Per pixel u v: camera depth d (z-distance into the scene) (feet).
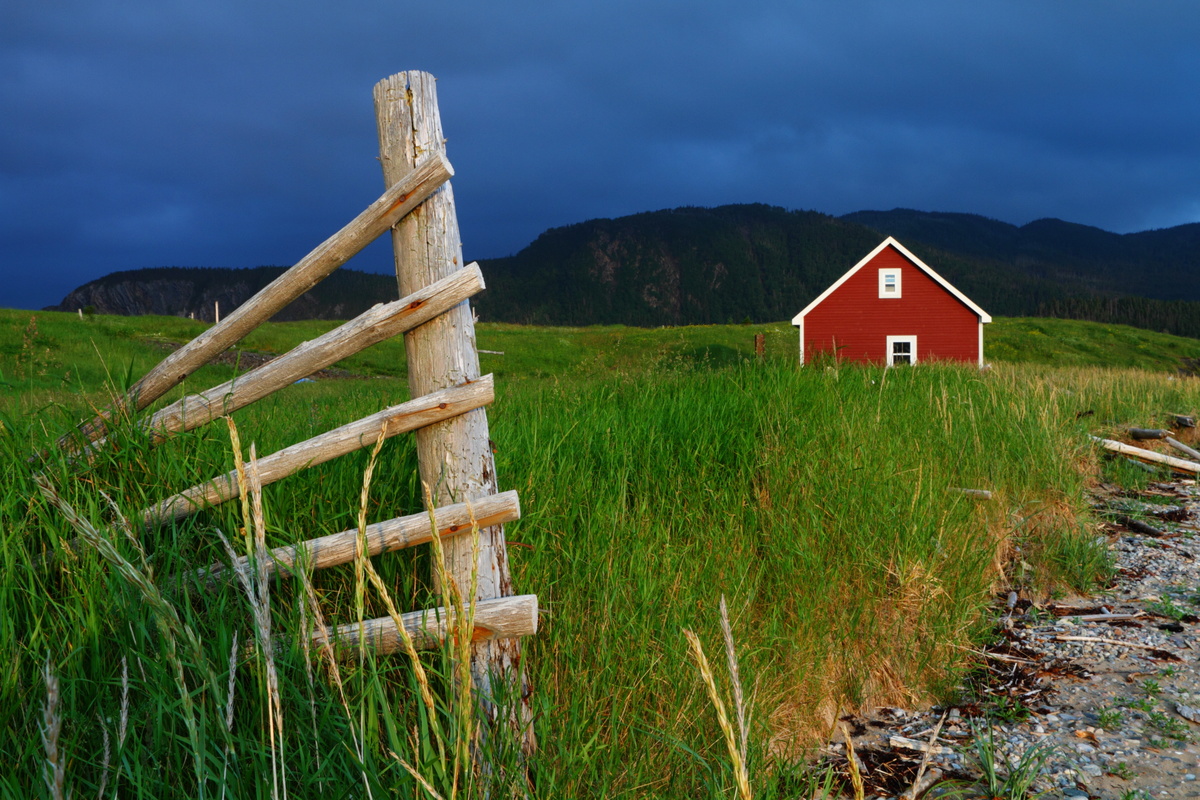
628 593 10.82
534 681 9.23
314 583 8.90
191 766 6.34
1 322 109.09
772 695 11.12
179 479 8.97
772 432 17.90
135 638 6.68
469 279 8.53
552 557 11.03
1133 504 26.35
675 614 10.58
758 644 11.59
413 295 8.52
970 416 24.79
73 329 113.50
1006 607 17.20
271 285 8.87
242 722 6.57
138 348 111.04
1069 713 12.64
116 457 8.94
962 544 16.40
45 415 10.41
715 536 13.48
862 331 98.12
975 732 11.37
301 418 14.89
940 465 20.57
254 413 14.43
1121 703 12.92
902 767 10.83
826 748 11.38
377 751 6.41
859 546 14.67
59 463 8.58
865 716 12.44
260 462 8.53
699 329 167.02
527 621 8.08
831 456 17.52
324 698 6.78
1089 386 44.42
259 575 5.00
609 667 9.61
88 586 7.15
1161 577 19.57
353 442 8.55
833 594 13.58
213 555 8.37
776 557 13.60
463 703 4.82
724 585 12.04
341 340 8.66
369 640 7.68
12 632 6.64
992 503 20.12
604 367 27.76
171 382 9.39
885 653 13.37
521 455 12.94
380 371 112.16
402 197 8.62
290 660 6.73
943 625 14.02
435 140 8.96
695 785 8.90
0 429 9.30
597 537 11.58
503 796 6.94
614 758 8.55
